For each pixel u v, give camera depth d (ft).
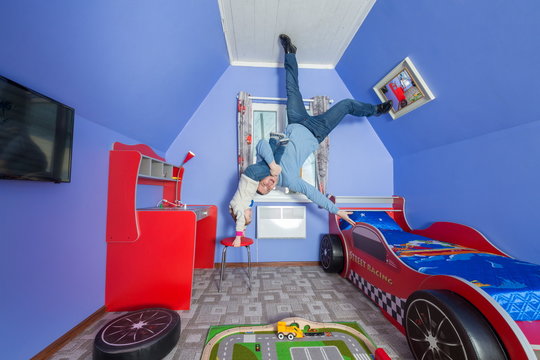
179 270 5.53
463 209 6.28
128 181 5.43
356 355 4.02
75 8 3.29
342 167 9.29
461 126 6.10
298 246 8.89
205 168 8.82
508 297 3.09
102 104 4.95
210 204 8.75
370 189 9.34
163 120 7.39
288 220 8.69
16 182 3.42
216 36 7.14
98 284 5.18
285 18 7.01
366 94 8.59
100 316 5.16
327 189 9.20
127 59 4.72
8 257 3.32
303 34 7.66
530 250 4.71
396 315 4.83
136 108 5.95
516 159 4.95
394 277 4.93
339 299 6.05
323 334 4.55
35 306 3.71
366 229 6.13
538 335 2.86
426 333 3.43
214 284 6.99
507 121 5.07
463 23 4.63
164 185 8.36
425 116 6.80
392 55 6.66
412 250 5.34
